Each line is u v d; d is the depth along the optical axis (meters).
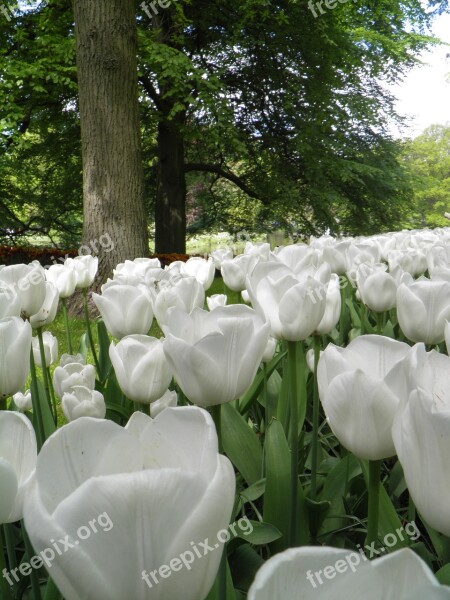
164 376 1.34
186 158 20.86
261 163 19.66
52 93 15.34
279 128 18.91
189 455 0.65
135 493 0.51
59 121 17.36
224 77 17.75
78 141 18.36
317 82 17.44
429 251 2.72
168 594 0.56
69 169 19.47
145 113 17.30
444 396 0.79
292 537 1.41
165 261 13.88
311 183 18.73
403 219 21.92
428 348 1.90
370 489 1.02
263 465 1.82
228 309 1.15
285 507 1.47
